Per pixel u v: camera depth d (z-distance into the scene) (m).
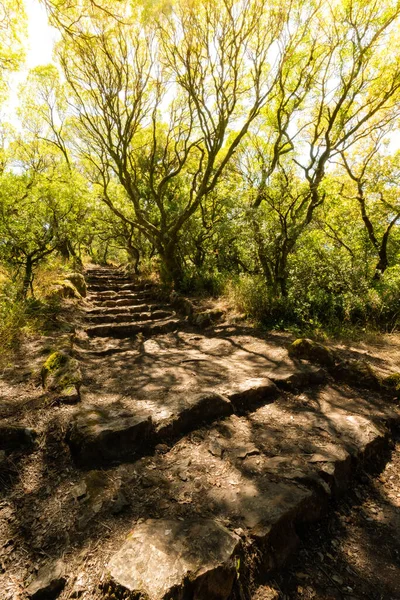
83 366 4.27
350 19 6.60
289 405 3.47
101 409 2.95
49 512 1.92
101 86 8.24
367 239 10.48
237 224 7.59
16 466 2.24
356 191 10.59
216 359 4.67
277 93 8.30
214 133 8.48
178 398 3.21
